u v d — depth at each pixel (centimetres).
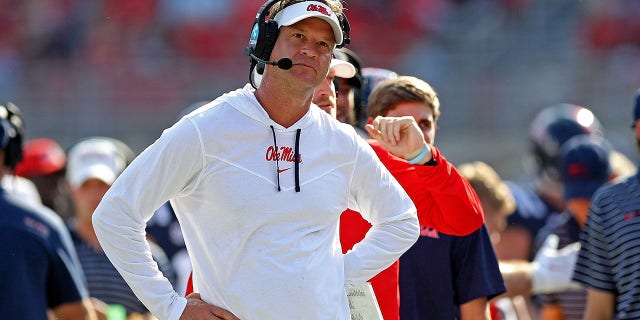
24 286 1744
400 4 7650
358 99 1748
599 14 7438
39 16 7806
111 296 2269
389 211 1296
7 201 1778
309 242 1210
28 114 7369
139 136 7275
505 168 6881
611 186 1803
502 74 7156
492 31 7531
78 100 7356
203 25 7644
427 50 7512
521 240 2800
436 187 1389
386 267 1302
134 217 1199
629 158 5188
